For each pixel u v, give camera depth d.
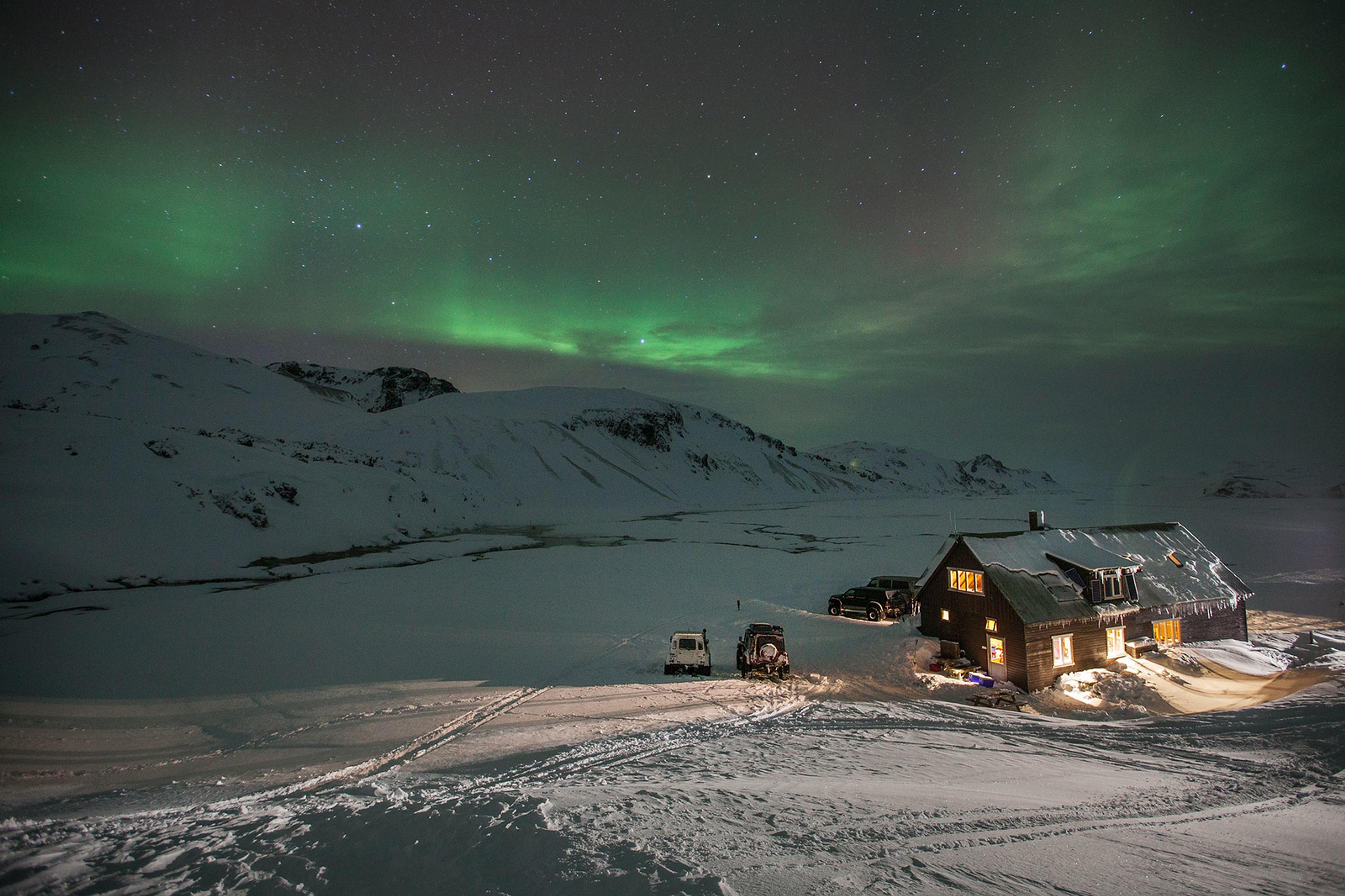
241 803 9.14
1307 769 11.01
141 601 32.19
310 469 62.81
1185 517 83.38
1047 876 5.88
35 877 5.04
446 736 13.30
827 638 25.06
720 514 113.94
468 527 76.31
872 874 5.62
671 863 5.13
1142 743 13.11
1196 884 5.94
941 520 95.38
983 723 14.74
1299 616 28.41
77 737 13.59
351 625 26.64
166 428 57.72
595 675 19.44
